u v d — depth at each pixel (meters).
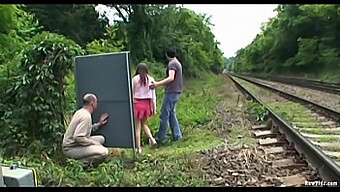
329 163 4.92
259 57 77.88
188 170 5.75
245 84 35.47
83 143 5.71
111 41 27.00
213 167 5.92
